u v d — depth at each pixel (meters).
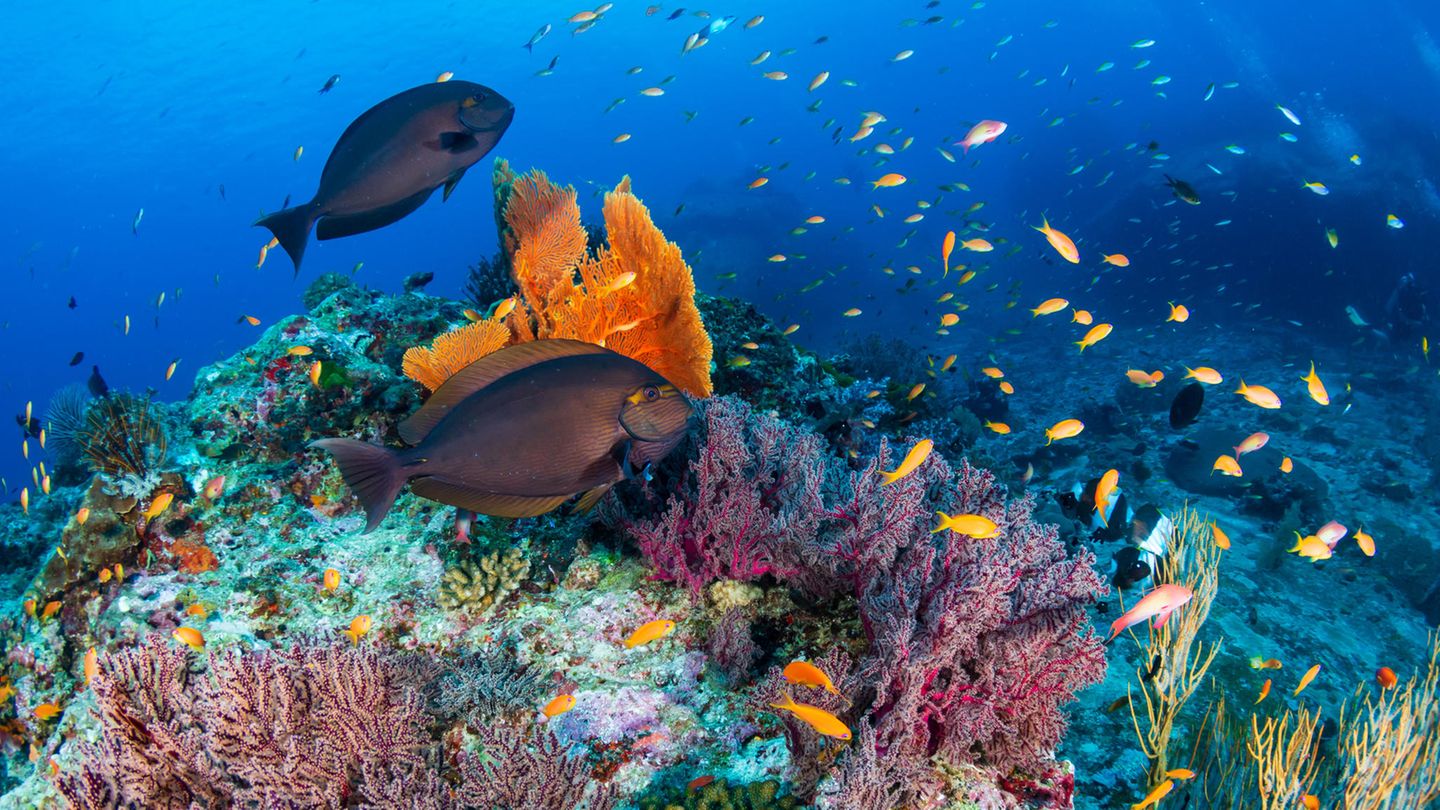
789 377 7.05
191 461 4.96
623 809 3.16
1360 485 12.00
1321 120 31.08
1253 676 6.36
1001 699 3.16
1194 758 4.96
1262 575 8.67
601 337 4.90
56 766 3.49
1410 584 8.59
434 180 3.64
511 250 5.41
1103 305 28.59
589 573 4.33
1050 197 43.59
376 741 3.10
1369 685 6.55
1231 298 25.47
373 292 6.87
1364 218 22.91
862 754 2.92
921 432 7.35
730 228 37.44
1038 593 3.21
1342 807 4.13
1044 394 18.83
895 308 33.47
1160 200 27.64
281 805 2.78
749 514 3.86
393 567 4.51
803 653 3.78
